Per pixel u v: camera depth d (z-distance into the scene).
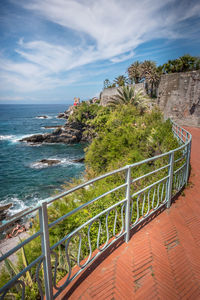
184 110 26.02
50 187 21.45
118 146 12.80
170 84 28.09
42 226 1.81
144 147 10.98
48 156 36.34
